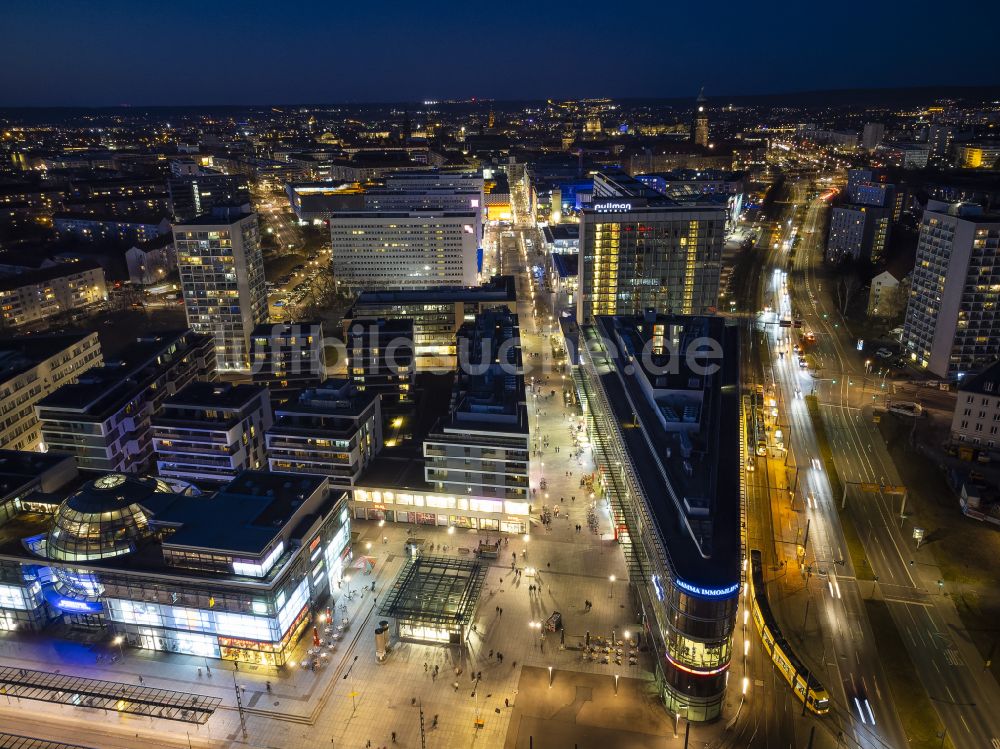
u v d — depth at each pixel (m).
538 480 173.25
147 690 112.06
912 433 188.75
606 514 158.88
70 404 163.00
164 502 127.00
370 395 170.38
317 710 108.25
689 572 100.81
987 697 108.00
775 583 133.38
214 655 119.19
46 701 107.81
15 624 125.69
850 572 136.50
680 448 135.00
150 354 194.88
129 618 119.75
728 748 99.94
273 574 113.69
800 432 194.00
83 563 117.50
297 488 132.38
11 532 127.69
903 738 101.19
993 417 171.12
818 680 110.81
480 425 150.12
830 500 161.00
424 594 125.69
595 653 118.12
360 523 157.00
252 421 169.75
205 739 103.75
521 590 134.12
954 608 126.69
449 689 111.62
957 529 149.50
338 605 131.38
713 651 99.62
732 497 121.50
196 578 113.44
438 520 155.62
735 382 175.12
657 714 106.19
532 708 107.75
